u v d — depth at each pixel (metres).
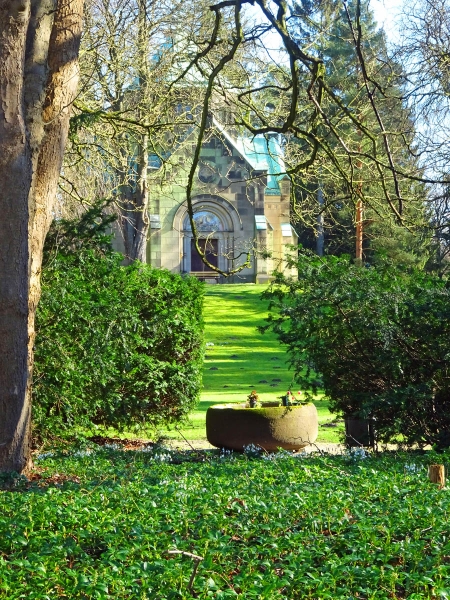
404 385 12.06
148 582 5.25
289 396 12.72
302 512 6.76
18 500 7.25
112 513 6.75
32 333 9.84
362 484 7.88
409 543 5.89
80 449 12.17
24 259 9.38
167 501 7.18
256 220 43.16
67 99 10.15
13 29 8.99
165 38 21.50
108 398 13.62
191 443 14.51
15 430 9.41
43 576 5.39
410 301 11.96
